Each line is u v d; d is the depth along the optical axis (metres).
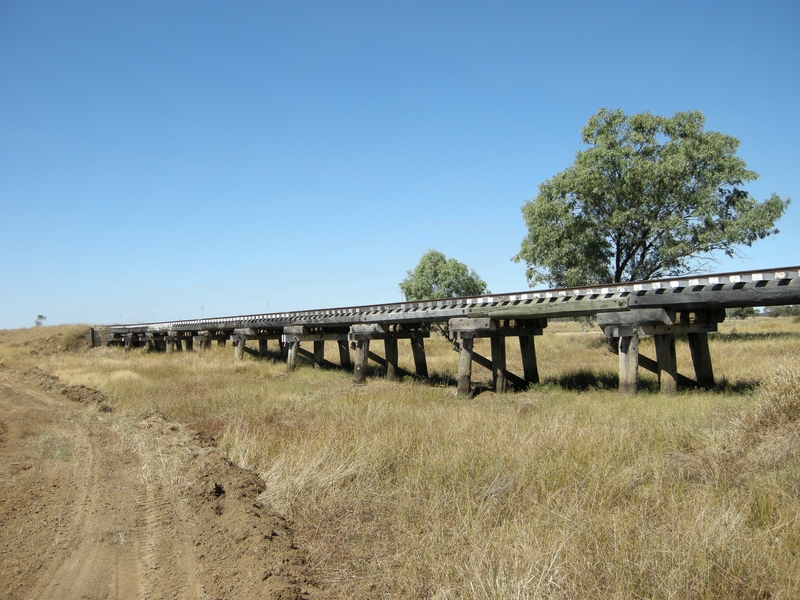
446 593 4.71
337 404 14.30
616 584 4.61
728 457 7.41
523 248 34.75
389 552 5.78
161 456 9.43
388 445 9.10
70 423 12.67
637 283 13.33
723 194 31.53
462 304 17.12
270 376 23.09
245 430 11.09
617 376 18.08
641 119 31.53
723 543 4.98
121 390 17.69
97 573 5.34
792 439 7.26
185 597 4.85
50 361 32.06
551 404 13.42
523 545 5.21
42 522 6.63
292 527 6.57
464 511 6.47
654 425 9.70
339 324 21.98
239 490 7.59
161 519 6.66
